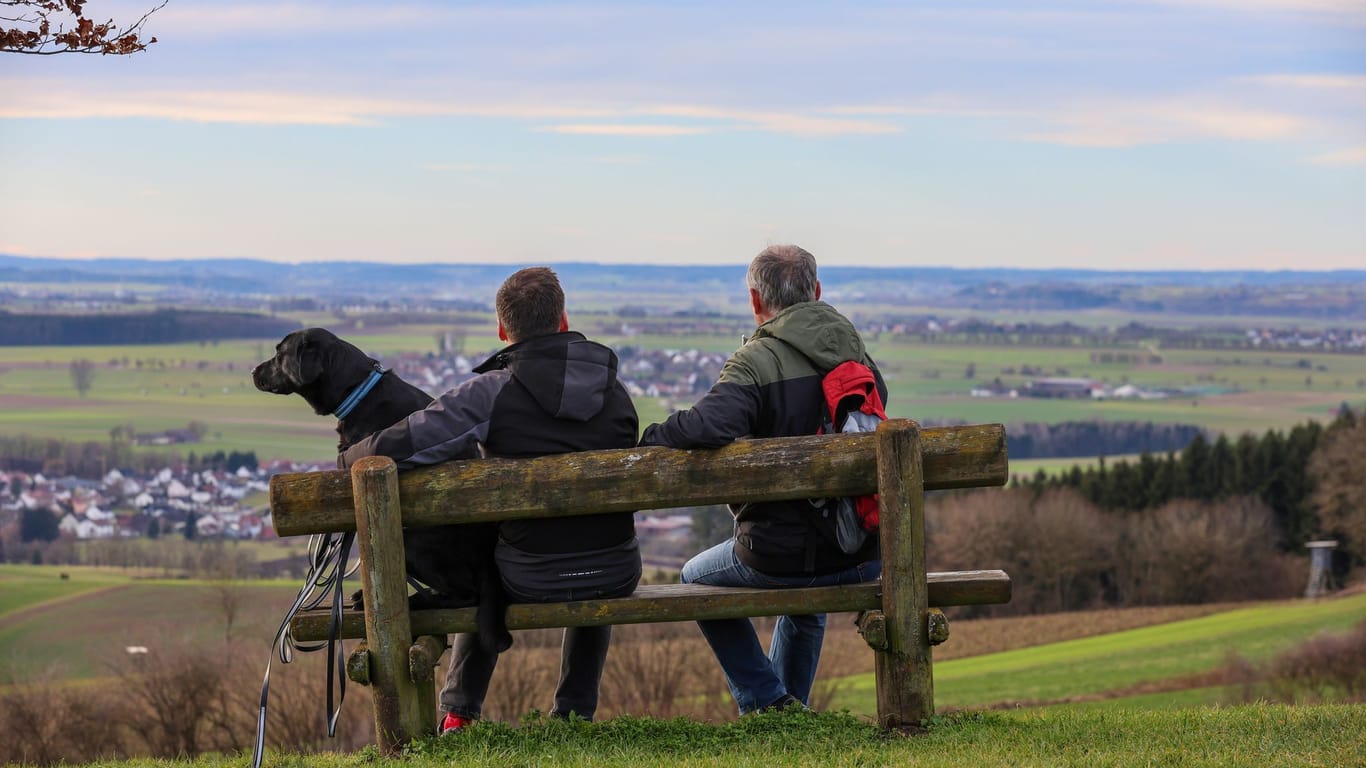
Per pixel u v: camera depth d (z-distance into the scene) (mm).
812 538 5590
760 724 5793
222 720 35906
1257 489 94812
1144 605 85688
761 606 5430
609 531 5535
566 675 6293
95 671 39062
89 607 62344
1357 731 5648
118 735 36281
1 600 65375
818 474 5215
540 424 5539
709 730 5793
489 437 5566
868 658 46625
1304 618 68062
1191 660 58562
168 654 37844
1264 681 51312
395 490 5191
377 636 5262
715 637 6168
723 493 5230
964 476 5180
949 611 79312
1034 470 124562
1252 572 86750
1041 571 82812
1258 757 5098
